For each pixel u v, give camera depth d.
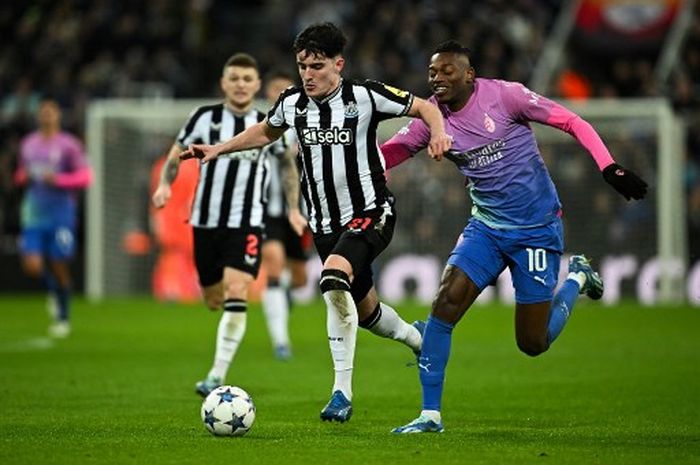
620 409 32.06
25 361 45.28
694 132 79.31
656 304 71.50
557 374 40.41
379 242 28.05
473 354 47.12
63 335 55.94
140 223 78.06
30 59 90.19
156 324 61.59
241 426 26.19
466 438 26.20
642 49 85.62
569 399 34.22
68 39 89.31
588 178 75.31
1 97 87.75
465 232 27.47
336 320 28.12
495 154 26.88
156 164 77.81
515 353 47.44
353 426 28.45
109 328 59.53
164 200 35.62
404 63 82.56
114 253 78.00
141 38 88.94
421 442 25.44
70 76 87.69
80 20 90.94
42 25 92.38
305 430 27.56
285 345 45.81
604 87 82.00
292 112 27.69
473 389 36.59
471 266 26.81
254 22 96.81
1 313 67.94
